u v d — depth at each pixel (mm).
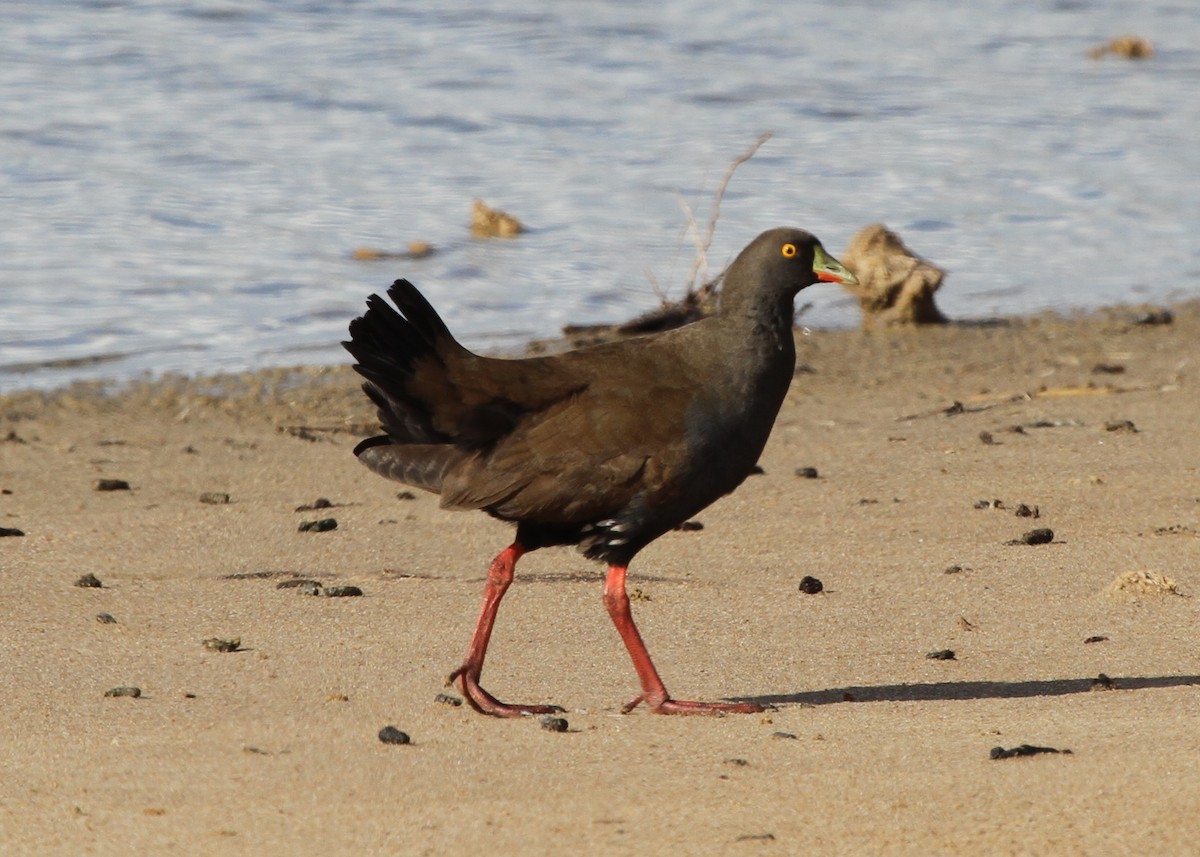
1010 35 43469
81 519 13797
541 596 11430
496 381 9008
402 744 8273
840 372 20078
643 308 22484
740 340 9273
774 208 27469
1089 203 28750
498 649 10195
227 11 39594
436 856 6742
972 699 9180
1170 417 17000
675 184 28703
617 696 9320
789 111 34156
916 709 8984
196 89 33438
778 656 10133
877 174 29938
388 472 9273
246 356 20625
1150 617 10812
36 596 11328
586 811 7246
